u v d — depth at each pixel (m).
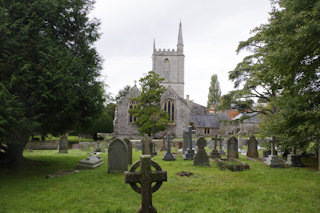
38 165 10.74
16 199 5.81
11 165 9.96
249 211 4.98
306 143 7.78
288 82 6.41
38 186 7.01
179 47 55.25
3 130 6.83
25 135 8.39
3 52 7.54
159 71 54.69
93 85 10.84
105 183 7.35
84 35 11.05
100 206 5.31
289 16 5.86
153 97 27.91
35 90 8.09
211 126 41.75
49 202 5.59
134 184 3.98
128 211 4.98
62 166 10.66
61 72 8.27
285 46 5.55
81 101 10.12
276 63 5.84
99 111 11.64
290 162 10.68
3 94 6.74
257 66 14.12
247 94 16.47
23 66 7.62
